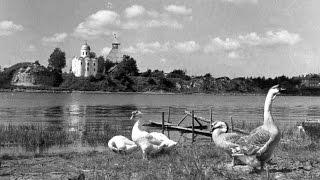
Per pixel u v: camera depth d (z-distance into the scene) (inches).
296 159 655.8
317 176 520.4
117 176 526.3
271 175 517.7
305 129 1114.1
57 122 1996.8
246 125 1617.9
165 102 5339.6
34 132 1205.7
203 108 3934.5
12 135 1135.6
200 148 813.2
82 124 1836.9
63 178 491.8
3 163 670.5
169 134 1439.5
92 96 7273.6
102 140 1113.4
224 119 2363.4
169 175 516.7
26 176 528.1
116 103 4773.6
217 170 543.8
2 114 2652.6
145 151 697.6
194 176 504.4
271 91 534.6
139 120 753.0
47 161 693.3
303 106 4867.1
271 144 530.0
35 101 4943.4
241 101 6417.3
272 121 534.0
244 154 541.6
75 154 798.5
